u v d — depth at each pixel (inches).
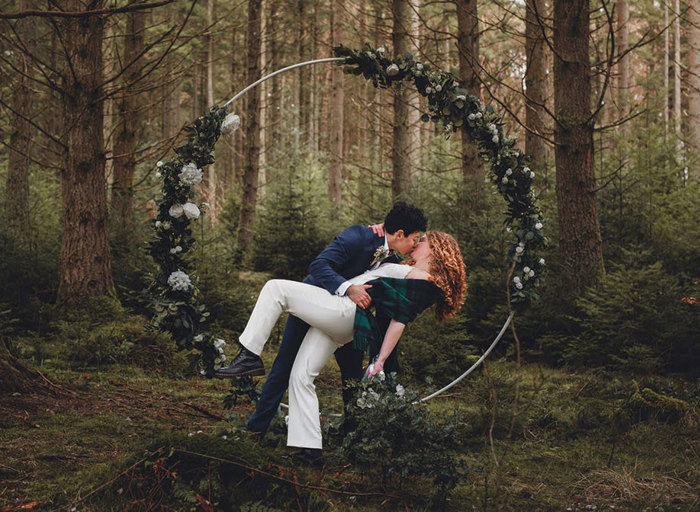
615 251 351.9
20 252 342.6
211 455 131.6
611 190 375.6
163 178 163.9
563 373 277.7
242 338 155.8
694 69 614.2
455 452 178.7
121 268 360.5
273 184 601.9
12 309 313.4
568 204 323.6
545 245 178.9
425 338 274.1
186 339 160.7
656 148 413.7
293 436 152.4
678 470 166.6
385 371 167.0
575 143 321.1
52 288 336.8
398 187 469.1
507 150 178.1
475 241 369.4
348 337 156.3
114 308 304.0
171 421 189.5
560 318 309.1
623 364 269.1
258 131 589.6
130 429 177.0
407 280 152.5
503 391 202.7
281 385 163.3
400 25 460.4
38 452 154.3
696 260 337.7
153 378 245.4
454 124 178.2
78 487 132.4
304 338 159.5
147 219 415.8
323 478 144.1
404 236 160.6
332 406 212.7
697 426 198.1
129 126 429.4
